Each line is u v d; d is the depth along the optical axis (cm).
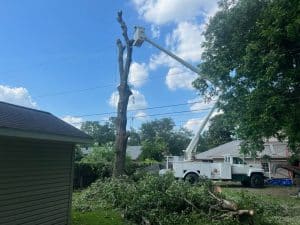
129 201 1141
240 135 1723
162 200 1084
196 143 2612
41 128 729
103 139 6769
